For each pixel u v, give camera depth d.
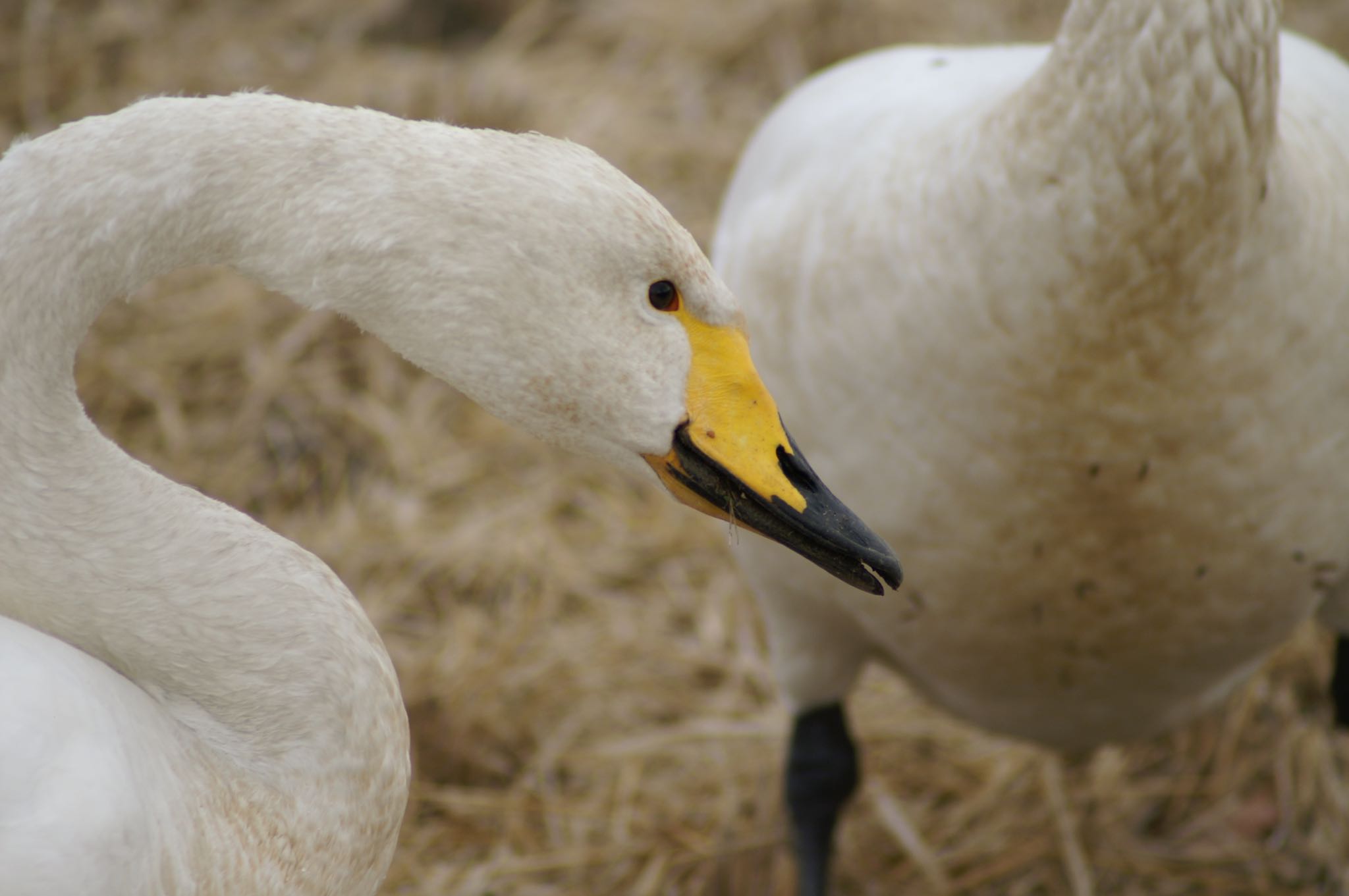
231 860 2.67
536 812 5.20
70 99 7.93
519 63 8.65
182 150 2.60
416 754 5.36
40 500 2.71
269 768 2.79
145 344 6.82
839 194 3.62
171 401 6.59
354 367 6.84
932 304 3.26
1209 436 3.23
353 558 6.07
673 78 8.57
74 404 2.71
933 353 3.29
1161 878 4.99
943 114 3.58
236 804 2.71
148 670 2.79
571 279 2.73
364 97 8.12
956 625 3.75
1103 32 2.92
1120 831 5.14
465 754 5.33
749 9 8.92
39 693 2.43
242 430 6.53
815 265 3.58
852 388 3.49
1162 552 3.44
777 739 5.47
